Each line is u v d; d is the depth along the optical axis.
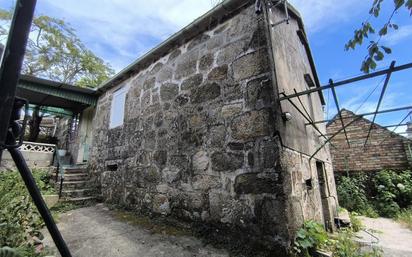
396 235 3.44
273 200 2.24
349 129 6.83
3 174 3.21
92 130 6.50
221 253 2.34
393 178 5.67
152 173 3.83
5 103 0.71
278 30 3.05
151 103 4.23
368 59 1.69
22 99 0.81
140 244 2.56
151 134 4.05
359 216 5.05
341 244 2.30
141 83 4.68
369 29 1.71
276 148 2.31
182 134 3.43
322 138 4.46
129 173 4.38
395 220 4.59
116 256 2.28
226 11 3.20
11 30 0.76
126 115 4.92
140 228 3.11
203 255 2.29
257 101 2.57
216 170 2.83
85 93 6.56
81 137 7.27
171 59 4.02
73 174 5.67
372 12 1.67
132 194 4.18
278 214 2.18
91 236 2.80
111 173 4.95
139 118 4.46
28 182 0.84
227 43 3.10
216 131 2.94
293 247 2.09
